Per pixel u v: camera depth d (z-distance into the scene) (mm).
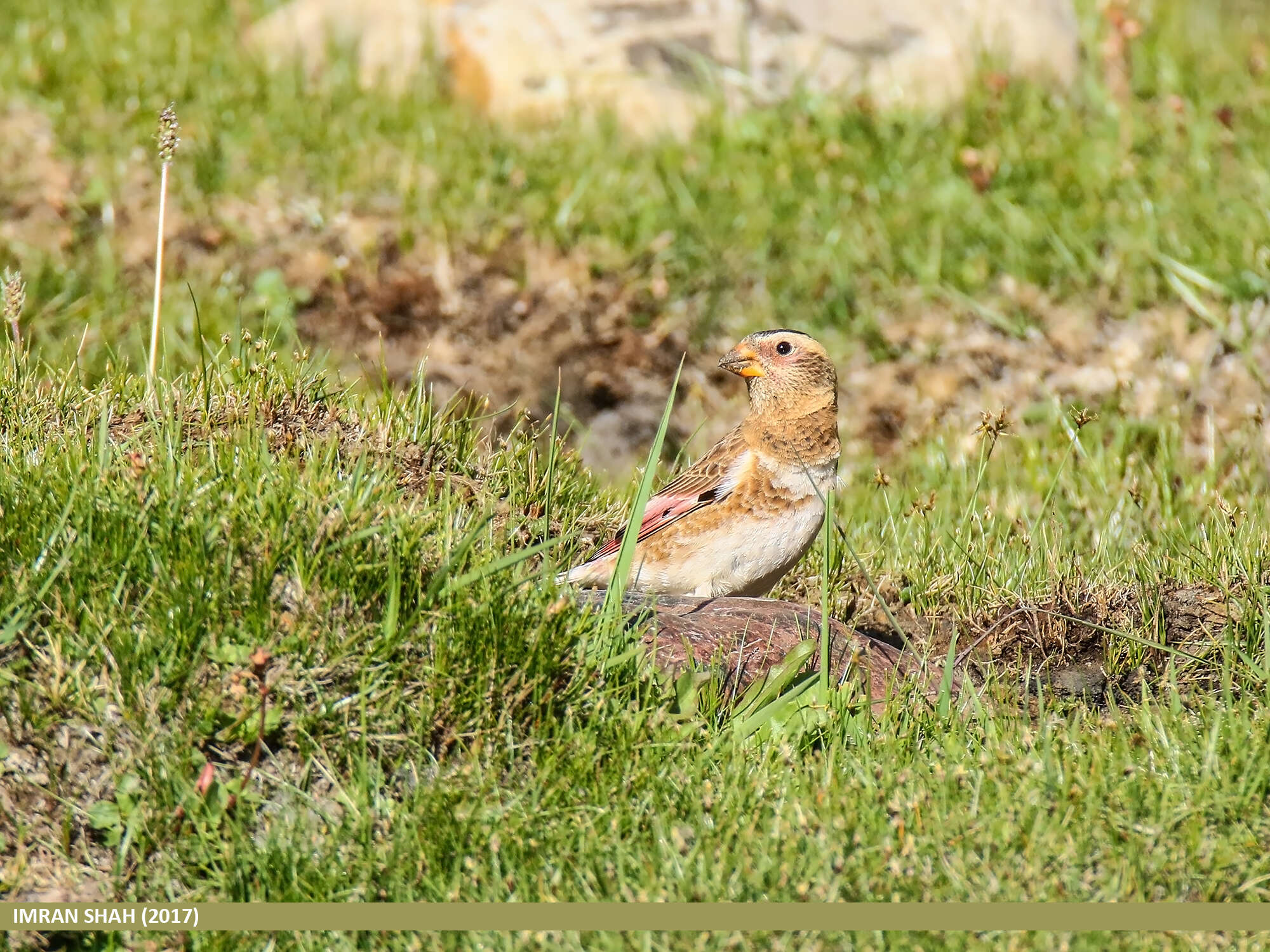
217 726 7730
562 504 11141
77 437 9375
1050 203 19328
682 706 8461
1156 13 25906
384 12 23203
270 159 19766
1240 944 6809
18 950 6902
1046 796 7793
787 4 22703
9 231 17750
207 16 24641
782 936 6812
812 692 8594
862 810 7598
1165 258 17859
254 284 17547
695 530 10375
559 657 8312
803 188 20016
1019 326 17656
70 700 7582
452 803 7578
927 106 21781
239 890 7191
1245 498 13812
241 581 8117
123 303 16719
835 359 17719
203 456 9438
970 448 15711
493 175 19938
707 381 17594
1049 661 10539
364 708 7852
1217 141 20688
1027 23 22703
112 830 7402
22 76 21203
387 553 8414
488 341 17484
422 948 6852
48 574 7945
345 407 11133
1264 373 16438
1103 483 14109
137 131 19875
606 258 18641
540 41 22094
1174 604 10781
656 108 21469
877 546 12000
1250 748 8180
